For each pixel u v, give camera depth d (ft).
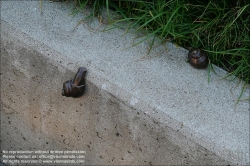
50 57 3.05
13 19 3.17
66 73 3.03
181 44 3.09
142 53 3.02
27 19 3.17
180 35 3.01
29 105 3.33
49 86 3.15
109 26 3.13
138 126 2.89
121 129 2.99
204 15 3.10
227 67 3.02
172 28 3.03
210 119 2.75
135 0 3.10
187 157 2.81
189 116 2.77
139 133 2.92
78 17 3.18
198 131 2.72
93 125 3.10
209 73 2.90
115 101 2.91
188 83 2.89
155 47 3.04
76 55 3.01
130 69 2.95
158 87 2.87
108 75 2.92
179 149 2.81
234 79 2.92
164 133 2.81
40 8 3.22
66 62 3.01
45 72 3.11
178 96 2.84
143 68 2.95
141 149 2.98
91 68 2.96
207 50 2.96
